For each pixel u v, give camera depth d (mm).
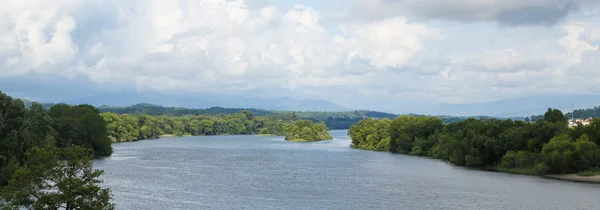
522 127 181125
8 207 56406
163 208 97938
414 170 168500
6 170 94000
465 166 183750
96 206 58875
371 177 147750
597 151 148125
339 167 177750
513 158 167625
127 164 180250
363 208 100062
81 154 61562
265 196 113000
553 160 150750
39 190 59312
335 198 110812
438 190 121938
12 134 110812
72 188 57906
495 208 99688
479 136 184625
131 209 96312
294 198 110562
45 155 59188
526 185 130750
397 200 108375
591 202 105250
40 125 124062
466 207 100875
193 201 105812
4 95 112312
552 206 101375
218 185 129000
